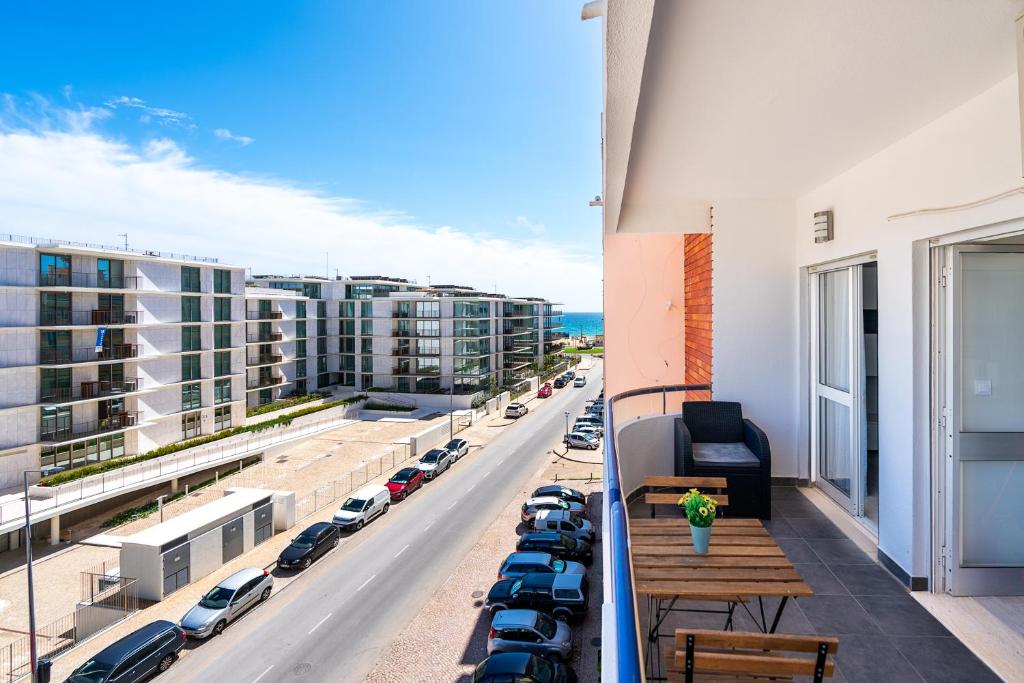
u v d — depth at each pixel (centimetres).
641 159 455
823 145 414
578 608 1380
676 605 374
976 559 377
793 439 621
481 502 2256
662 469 645
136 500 2319
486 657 1242
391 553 1806
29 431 2227
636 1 183
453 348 4225
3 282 2194
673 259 1023
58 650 1320
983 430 373
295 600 1518
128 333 2583
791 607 367
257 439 2956
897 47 261
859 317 513
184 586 1609
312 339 4306
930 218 367
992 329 371
